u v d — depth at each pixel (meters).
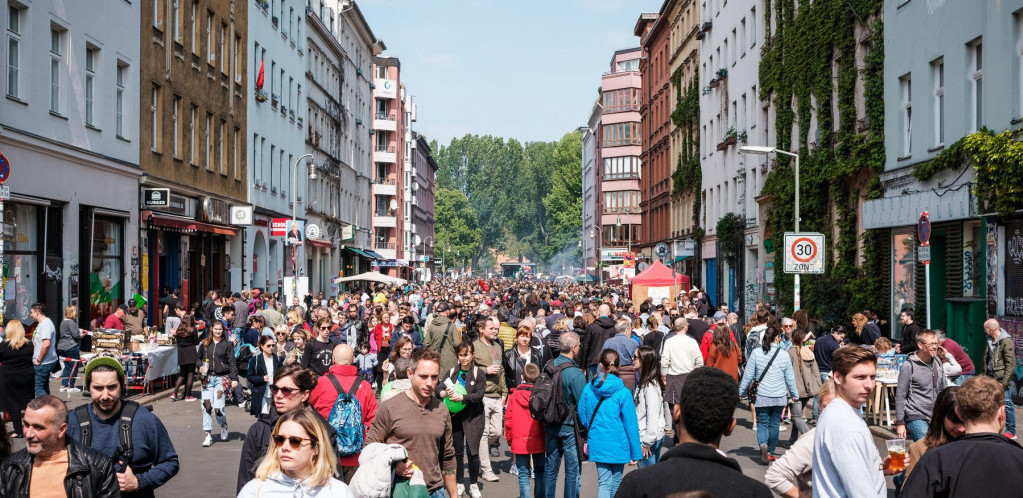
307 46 59.66
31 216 24.56
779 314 37.59
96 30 27.89
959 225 23.06
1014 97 20.58
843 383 5.94
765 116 42.88
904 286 26.73
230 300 30.89
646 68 82.56
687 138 62.66
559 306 31.84
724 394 4.71
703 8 57.22
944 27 24.19
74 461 6.06
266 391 15.97
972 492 5.39
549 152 198.75
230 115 42.00
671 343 15.81
